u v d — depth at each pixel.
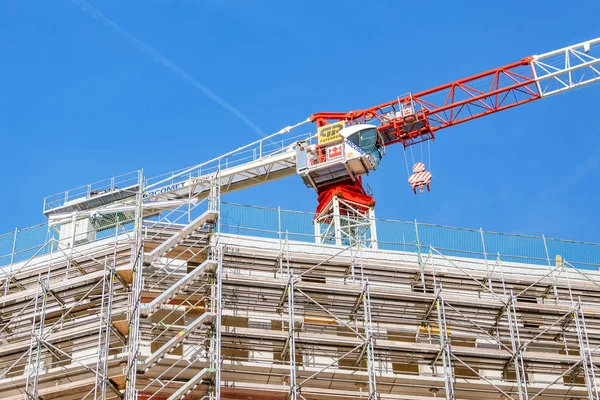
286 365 54.41
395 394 55.62
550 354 56.12
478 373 56.19
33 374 53.41
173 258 56.28
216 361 49.59
